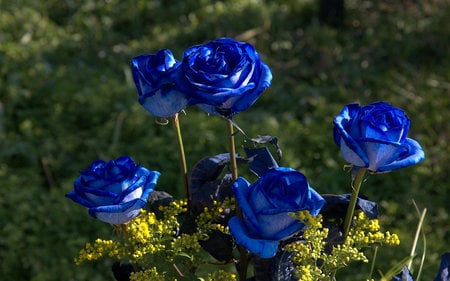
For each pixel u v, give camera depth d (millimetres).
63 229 3113
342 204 1240
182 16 5035
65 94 4008
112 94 4020
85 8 5137
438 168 3469
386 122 1136
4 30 4742
